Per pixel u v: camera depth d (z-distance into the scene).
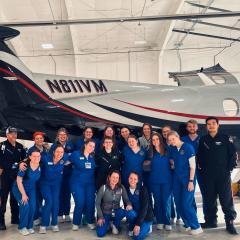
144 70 14.08
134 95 5.26
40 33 12.02
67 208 4.54
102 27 11.59
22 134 5.03
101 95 5.24
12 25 5.52
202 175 4.05
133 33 12.41
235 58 14.27
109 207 3.95
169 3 10.12
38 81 5.03
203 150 4.00
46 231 4.11
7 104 4.87
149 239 3.74
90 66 13.95
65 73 13.98
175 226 4.22
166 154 4.05
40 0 9.71
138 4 10.13
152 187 4.10
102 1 9.84
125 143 4.53
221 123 5.29
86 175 4.13
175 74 6.22
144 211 3.77
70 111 5.04
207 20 11.90
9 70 4.84
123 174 4.19
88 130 4.43
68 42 13.15
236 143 5.33
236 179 6.25
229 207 3.90
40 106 4.97
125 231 4.07
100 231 3.88
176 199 4.01
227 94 5.46
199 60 14.29
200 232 3.91
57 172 4.09
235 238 3.71
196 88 5.54
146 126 4.43
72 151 4.54
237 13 5.28
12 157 4.29
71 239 3.80
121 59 14.03
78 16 10.70
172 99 5.30
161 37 12.59
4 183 4.24
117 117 5.11
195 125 4.34
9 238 3.86
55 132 5.00
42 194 4.09
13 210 4.48
